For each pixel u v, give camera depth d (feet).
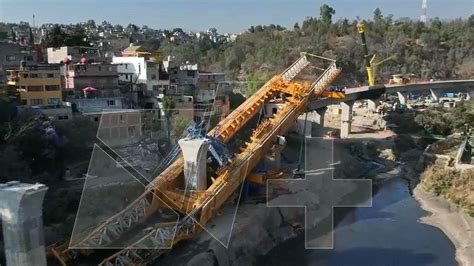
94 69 284.82
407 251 179.52
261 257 171.22
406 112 421.59
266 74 477.77
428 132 361.71
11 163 163.02
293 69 278.05
